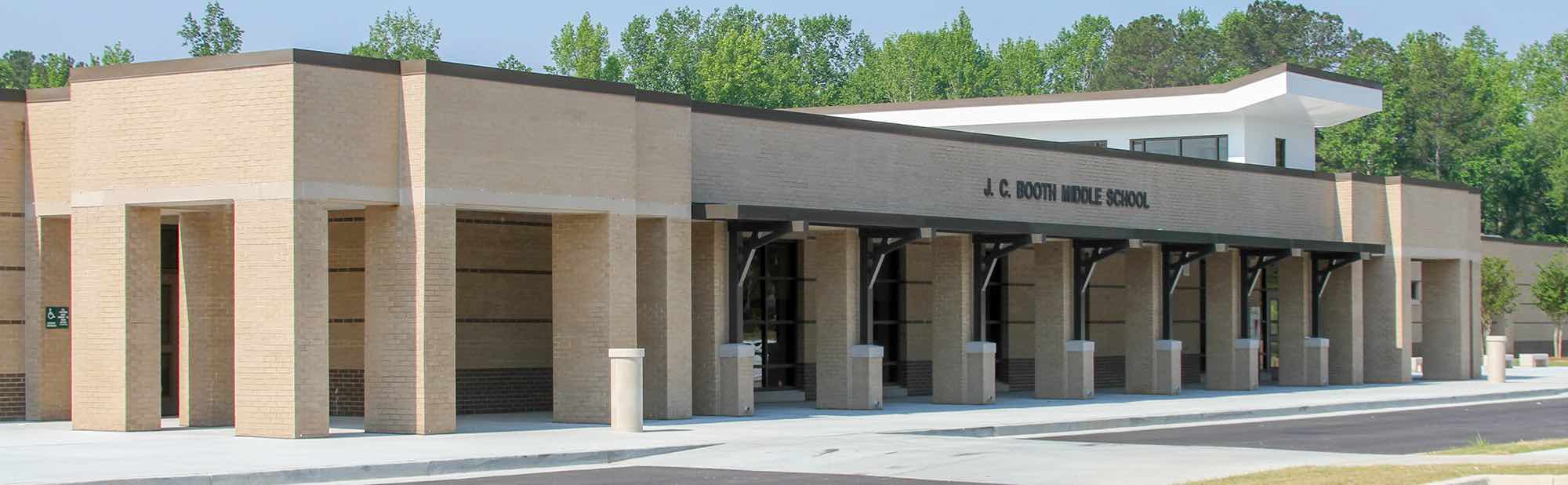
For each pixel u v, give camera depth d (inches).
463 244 1122.7
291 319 893.8
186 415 1013.8
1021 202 1343.5
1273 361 1839.3
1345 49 4224.9
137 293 961.5
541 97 982.4
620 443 874.1
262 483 707.4
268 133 901.2
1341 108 1734.7
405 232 934.4
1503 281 2369.6
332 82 911.7
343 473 733.9
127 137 943.0
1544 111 4111.7
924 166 1270.9
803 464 795.4
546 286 1170.0
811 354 1326.3
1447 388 1549.0
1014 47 4443.9
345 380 1099.3
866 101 4119.1
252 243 904.3
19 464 743.1
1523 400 1445.6
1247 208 1551.4
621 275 1017.5
